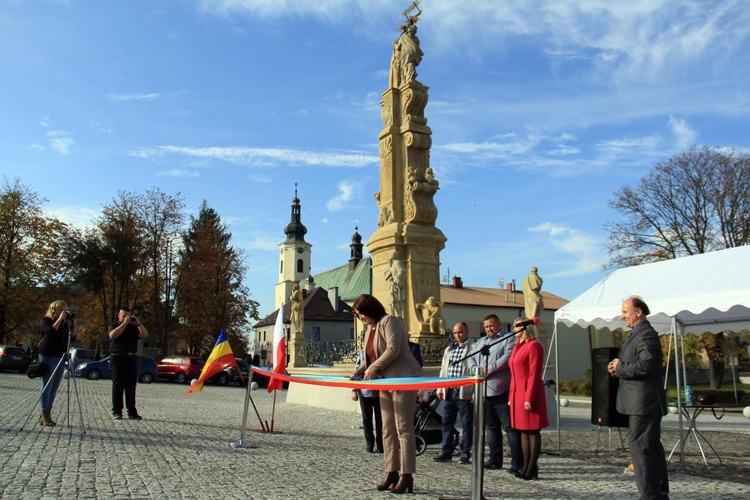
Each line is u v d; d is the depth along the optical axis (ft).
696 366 141.90
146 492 19.35
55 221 156.15
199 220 233.14
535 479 25.21
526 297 52.08
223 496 19.22
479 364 28.22
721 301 29.89
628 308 20.90
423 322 51.44
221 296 176.55
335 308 252.42
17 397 57.62
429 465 28.27
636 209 123.03
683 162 117.50
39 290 155.53
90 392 71.15
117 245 149.69
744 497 22.67
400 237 53.06
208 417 45.50
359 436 37.42
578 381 110.52
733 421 59.47
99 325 170.50
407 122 55.47
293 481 22.17
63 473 21.76
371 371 21.22
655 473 19.49
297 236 385.29
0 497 18.08
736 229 113.19
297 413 51.60
